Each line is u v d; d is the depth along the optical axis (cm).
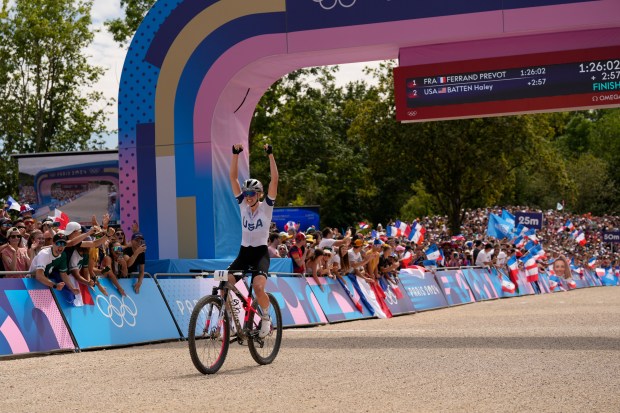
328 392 595
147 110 1436
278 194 4212
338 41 1381
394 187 6122
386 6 1370
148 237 1434
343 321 1509
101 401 578
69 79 3972
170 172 1427
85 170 2064
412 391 594
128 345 1052
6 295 912
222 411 523
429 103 1385
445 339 1014
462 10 1352
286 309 1331
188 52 1424
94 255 1073
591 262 3869
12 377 726
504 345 921
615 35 1341
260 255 769
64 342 959
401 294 1814
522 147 3631
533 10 1330
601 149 8588
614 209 7606
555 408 514
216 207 1427
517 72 1365
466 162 3594
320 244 1530
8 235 1045
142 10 3494
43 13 3947
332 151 4434
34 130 4038
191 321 696
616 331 1079
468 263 2572
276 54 1399
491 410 511
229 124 1477
